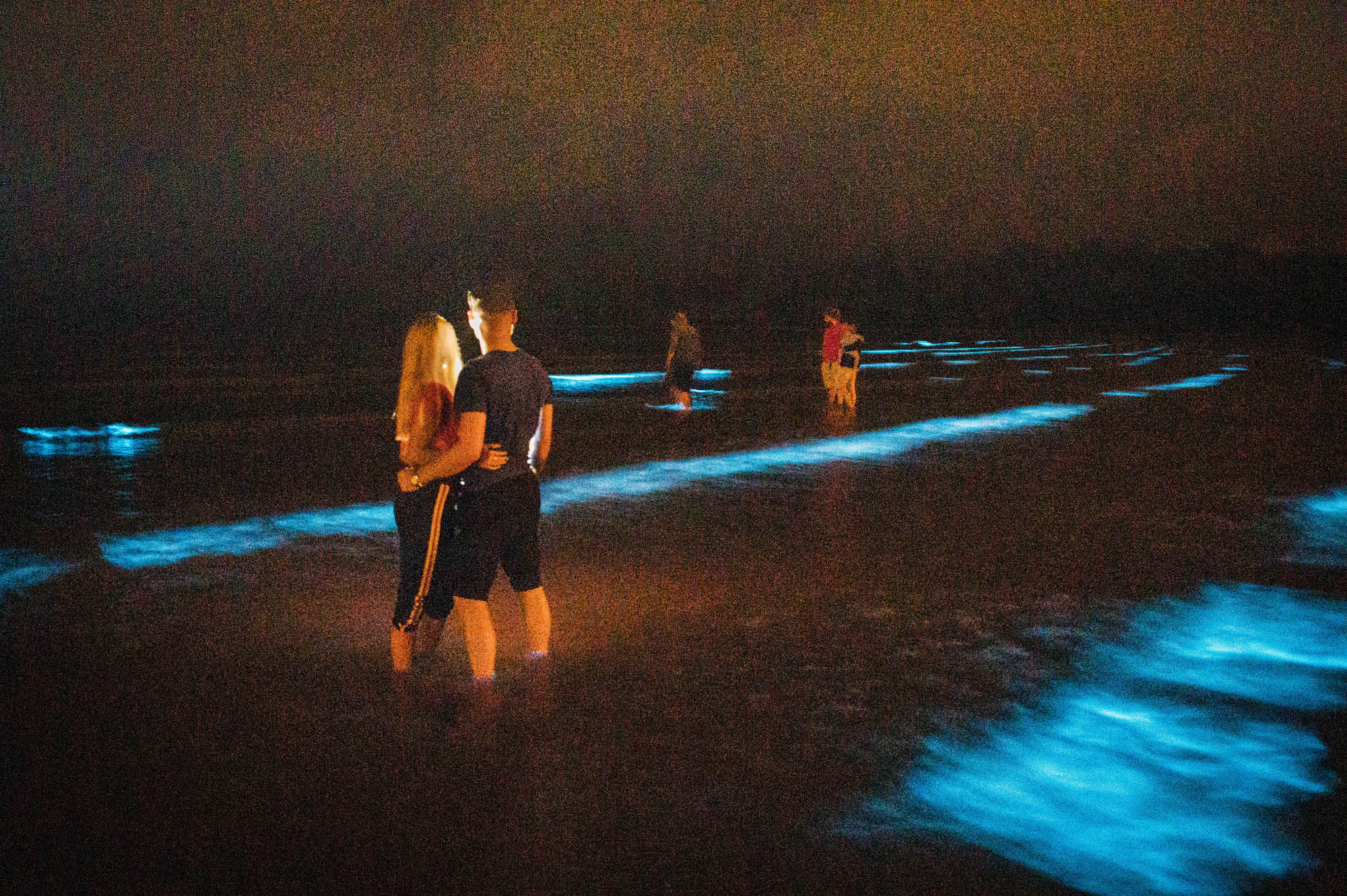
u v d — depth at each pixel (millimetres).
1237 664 4836
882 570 6727
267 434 14016
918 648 5059
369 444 13172
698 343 17500
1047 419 16484
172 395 19391
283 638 5148
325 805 3299
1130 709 4230
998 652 4988
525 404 4312
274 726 3986
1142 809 3305
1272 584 6391
